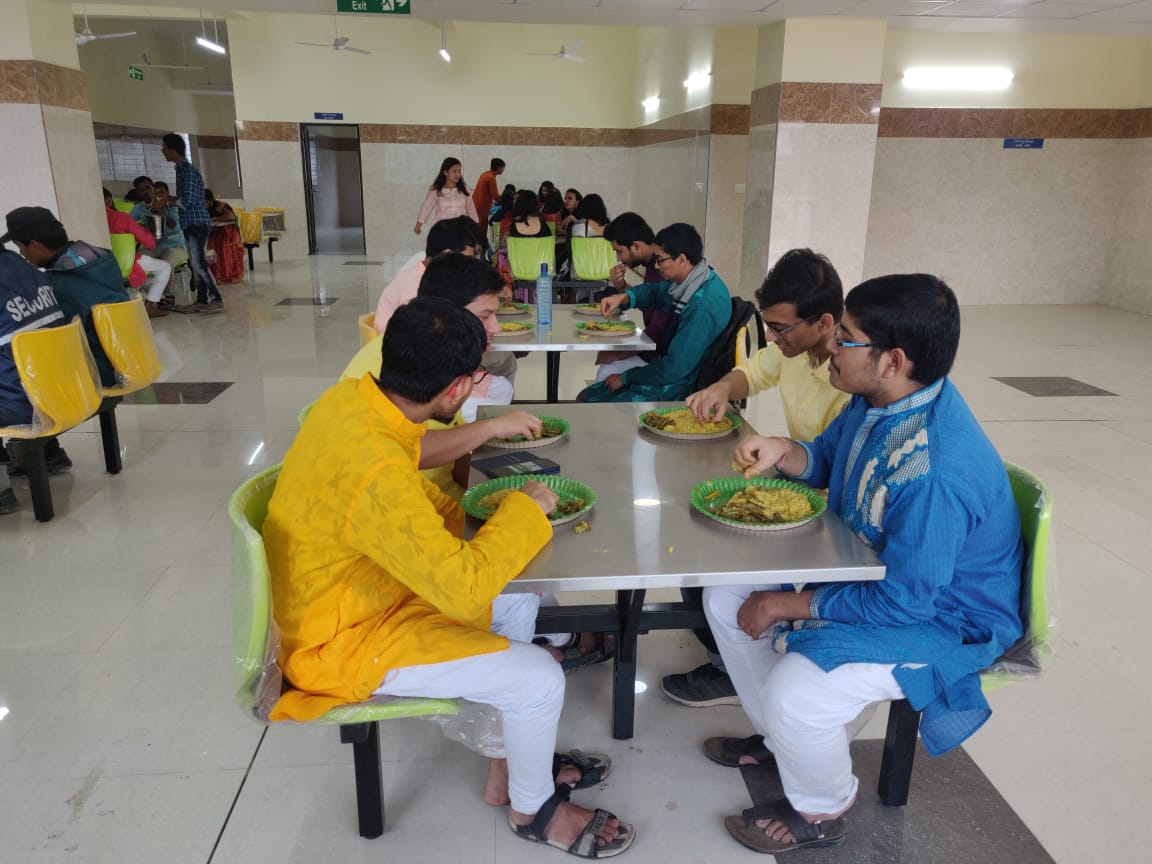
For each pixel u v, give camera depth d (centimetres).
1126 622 249
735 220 911
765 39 665
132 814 171
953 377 550
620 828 164
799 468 176
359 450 129
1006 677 147
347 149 1317
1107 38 826
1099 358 618
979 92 845
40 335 282
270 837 166
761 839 163
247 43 1220
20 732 195
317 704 138
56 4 538
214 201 936
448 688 142
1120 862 161
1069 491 351
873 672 143
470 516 152
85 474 360
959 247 888
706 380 310
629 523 150
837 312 185
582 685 217
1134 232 847
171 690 211
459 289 206
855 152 657
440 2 584
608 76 1287
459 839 166
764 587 172
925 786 181
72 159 560
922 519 137
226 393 489
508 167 1305
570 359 609
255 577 127
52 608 249
